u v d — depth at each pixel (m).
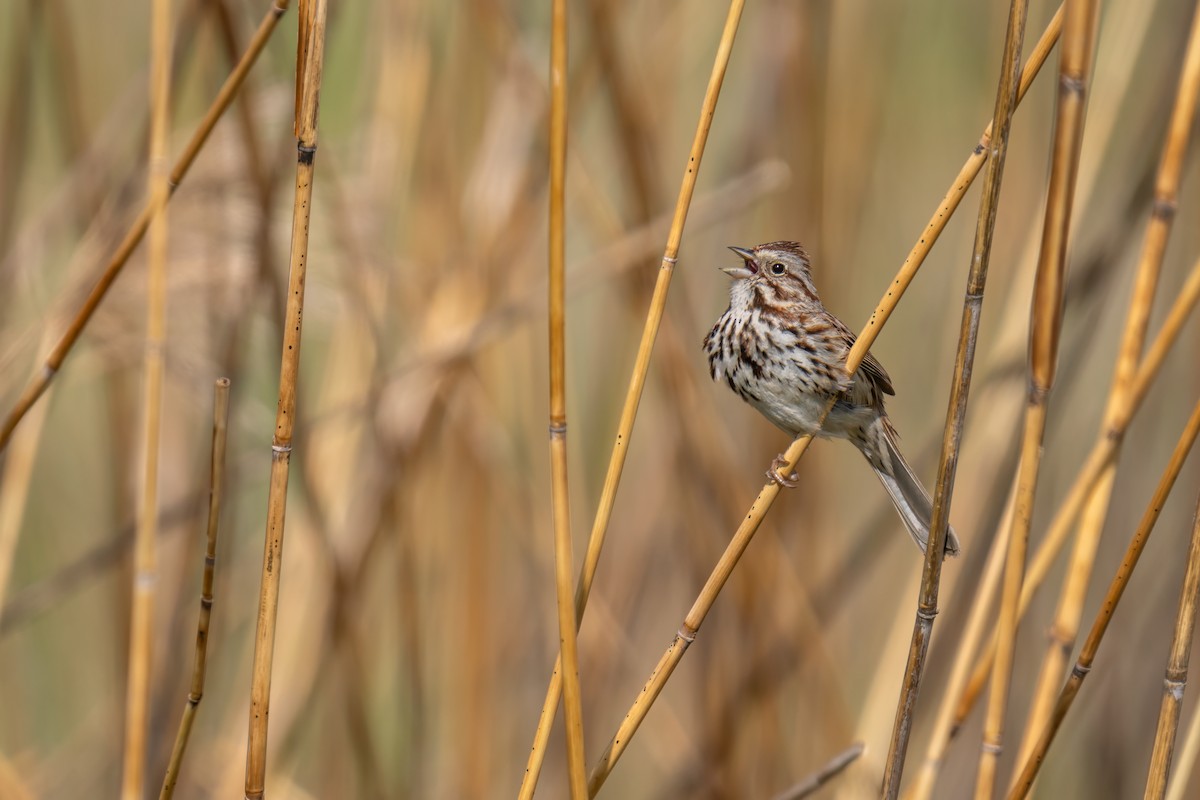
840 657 12.91
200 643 6.29
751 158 11.28
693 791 10.88
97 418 12.92
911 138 13.47
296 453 10.36
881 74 11.64
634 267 10.70
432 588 11.54
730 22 5.97
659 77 11.78
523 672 11.80
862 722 9.85
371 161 10.98
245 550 12.32
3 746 12.33
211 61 10.00
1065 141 5.62
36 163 12.02
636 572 11.49
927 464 11.81
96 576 12.82
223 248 9.82
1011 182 11.85
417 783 10.85
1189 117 6.39
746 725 10.81
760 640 10.75
